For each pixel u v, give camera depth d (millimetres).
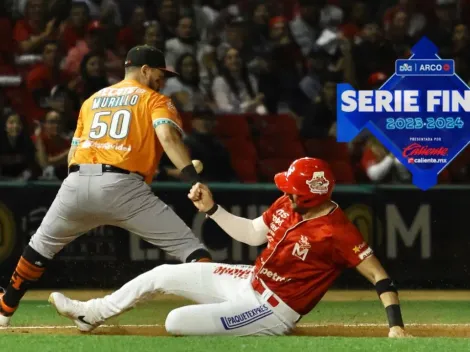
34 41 43188
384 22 47312
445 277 35969
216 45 45094
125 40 43656
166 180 36500
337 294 33906
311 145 41312
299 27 47156
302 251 18234
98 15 46219
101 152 20844
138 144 20875
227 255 35281
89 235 34719
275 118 41750
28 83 41438
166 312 27266
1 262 34344
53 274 34562
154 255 34938
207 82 43375
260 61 44250
